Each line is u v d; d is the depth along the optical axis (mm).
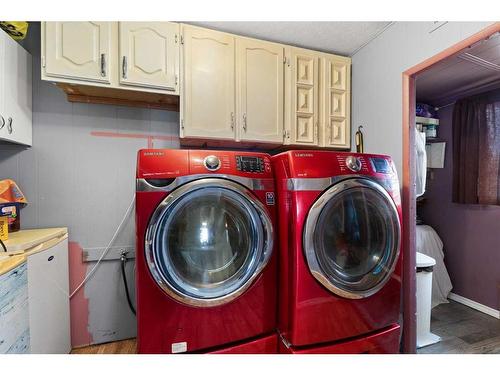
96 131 1853
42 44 1436
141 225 1135
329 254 1343
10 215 1551
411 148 1690
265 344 1316
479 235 2488
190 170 1209
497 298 2348
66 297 1694
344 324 1313
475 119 2451
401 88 1737
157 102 1926
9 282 1083
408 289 1637
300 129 2039
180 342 1187
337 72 2146
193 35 1728
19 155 1697
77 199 1815
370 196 1384
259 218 1300
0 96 1384
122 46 1563
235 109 1845
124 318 1902
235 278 1282
